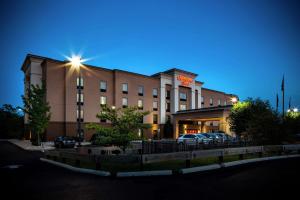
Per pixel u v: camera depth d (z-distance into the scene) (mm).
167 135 50656
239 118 25703
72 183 8852
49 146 29625
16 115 67125
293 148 19891
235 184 8672
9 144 36531
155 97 52844
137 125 14258
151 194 7352
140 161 10703
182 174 10664
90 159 11648
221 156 14000
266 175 10398
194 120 49188
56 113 39125
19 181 9234
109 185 8539
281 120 22781
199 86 60938
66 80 40281
